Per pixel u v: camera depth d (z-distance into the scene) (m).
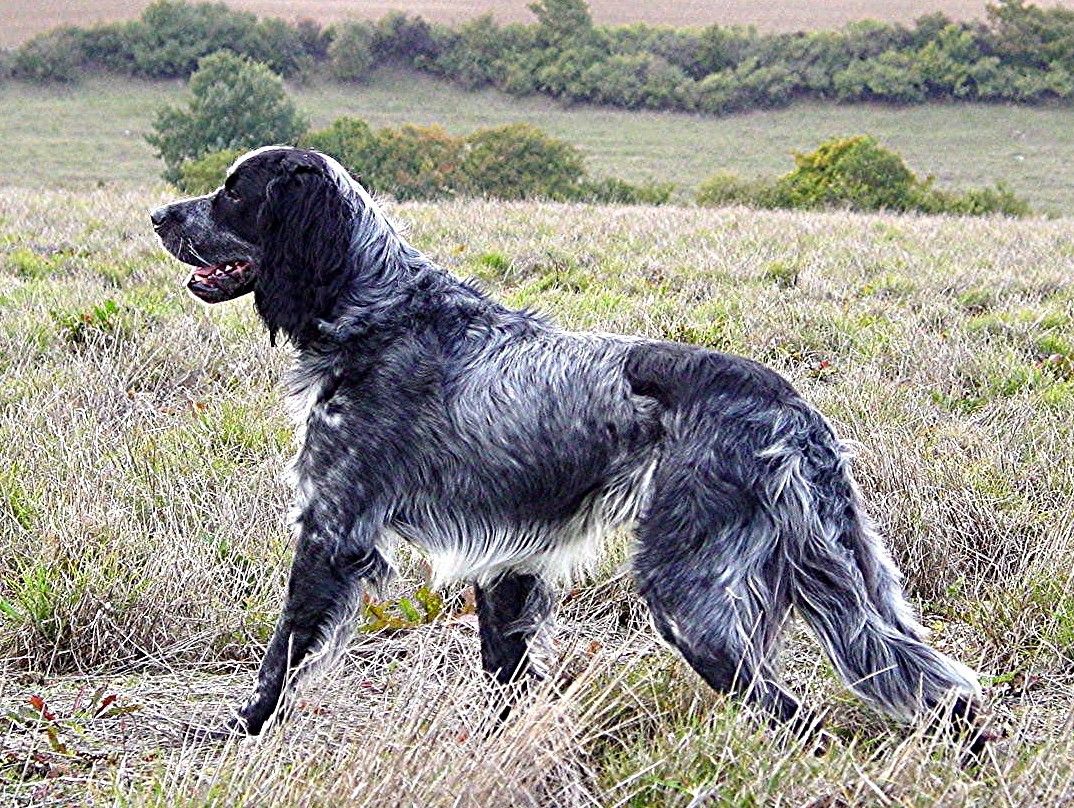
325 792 3.68
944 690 4.05
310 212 4.66
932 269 12.82
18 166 56.31
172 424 7.42
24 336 8.88
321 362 4.62
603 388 4.31
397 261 4.68
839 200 35.81
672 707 4.44
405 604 5.36
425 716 4.09
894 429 7.23
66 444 6.91
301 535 4.56
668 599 4.11
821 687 4.75
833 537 4.09
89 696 4.80
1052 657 5.08
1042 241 15.92
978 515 6.14
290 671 4.48
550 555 4.50
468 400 4.42
